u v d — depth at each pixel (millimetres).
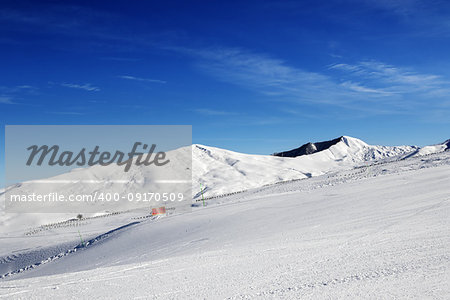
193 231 21641
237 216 24688
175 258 10984
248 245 13094
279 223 19406
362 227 14344
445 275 6809
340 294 6238
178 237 20422
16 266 26500
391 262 8148
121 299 6973
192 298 6715
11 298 7375
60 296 7352
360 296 6066
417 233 11633
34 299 7234
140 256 15562
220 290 7066
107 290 7629
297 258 9555
